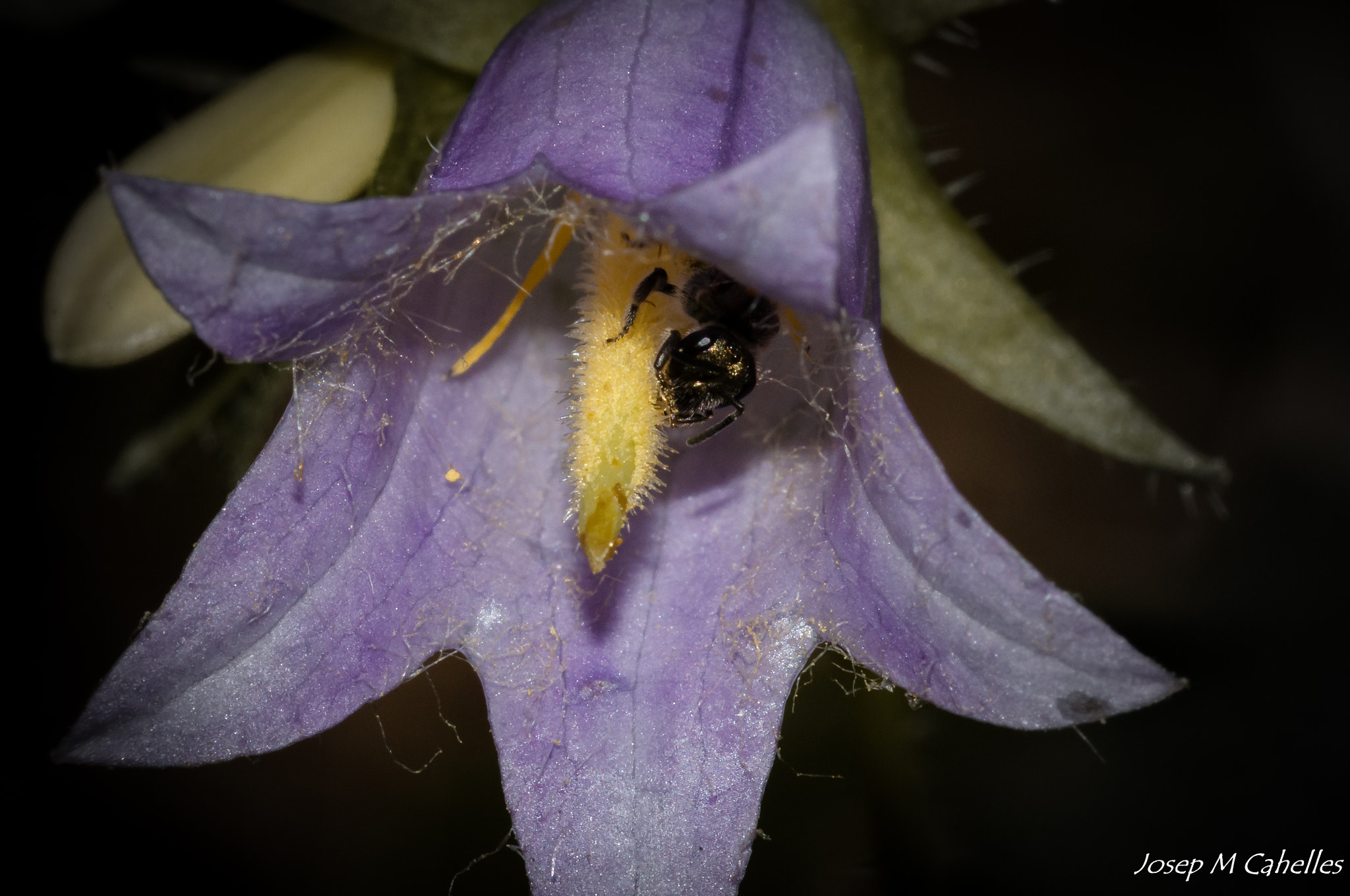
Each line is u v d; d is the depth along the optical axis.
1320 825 0.10
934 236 0.09
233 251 0.07
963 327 0.08
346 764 0.10
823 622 0.08
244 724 0.08
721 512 0.08
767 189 0.07
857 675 0.09
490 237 0.08
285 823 0.10
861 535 0.08
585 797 0.08
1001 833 0.10
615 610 0.08
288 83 0.09
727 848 0.08
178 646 0.07
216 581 0.07
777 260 0.07
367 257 0.07
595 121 0.08
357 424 0.08
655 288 0.08
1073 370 0.08
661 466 0.08
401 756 0.10
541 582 0.08
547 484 0.08
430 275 0.08
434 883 0.10
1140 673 0.07
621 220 0.08
